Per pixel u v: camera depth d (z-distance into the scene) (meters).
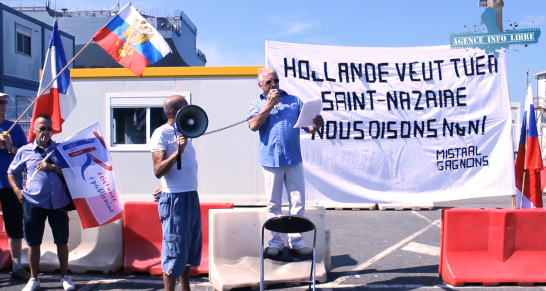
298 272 4.48
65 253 4.30
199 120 3.27
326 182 6.90
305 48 6.79
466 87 6.56
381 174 6.80
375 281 4.54
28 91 23.84
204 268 4.73
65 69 5.14
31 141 5.16
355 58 6.77
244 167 8.60
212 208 4.88
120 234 4.90
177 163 3.40
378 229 7.07
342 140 6.87
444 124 6.64
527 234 4.49
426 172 6.69
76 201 4.30
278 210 4.33
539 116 14.73
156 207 4.92
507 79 6.48
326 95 6.81
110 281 4.56
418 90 6.68
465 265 4.44
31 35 24.22
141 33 5.21
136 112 8.73
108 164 4.62
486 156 6.57
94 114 8.72
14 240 4.55
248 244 4.60
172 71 8.62
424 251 5.73
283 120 4.17
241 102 8.59
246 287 4.30
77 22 36.91
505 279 4.33
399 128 6.74
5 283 4.50
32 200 4.11
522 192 5.41
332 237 6.54
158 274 4.74
